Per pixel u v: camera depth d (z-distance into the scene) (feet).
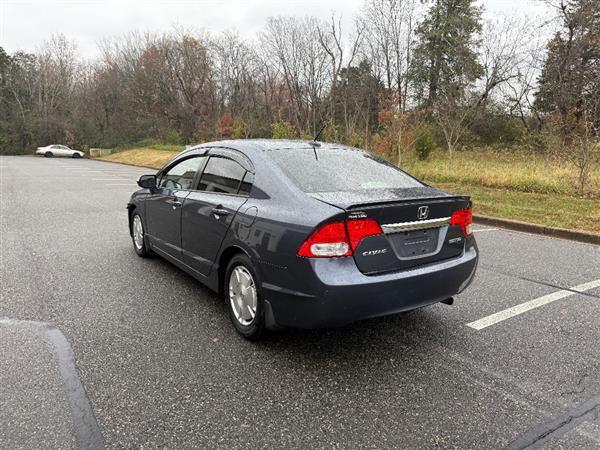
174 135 130.21
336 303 8.36
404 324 11.53
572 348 10.23
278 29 99.04
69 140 154.30
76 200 34.81
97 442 6.89
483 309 12.56
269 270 9.23
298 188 9.61
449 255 10.07
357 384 8.67
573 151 37.65
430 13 86.07
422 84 81.87
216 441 6.97
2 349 9.84
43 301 12.78
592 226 23.31
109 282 14.52
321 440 7.04
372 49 75.36
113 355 9.65
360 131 65.67
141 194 16.69
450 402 8.11
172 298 13.12
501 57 56.08
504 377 8.98
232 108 122.72
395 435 7.18
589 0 60.03
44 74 170.60
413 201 9.09
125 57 154.40
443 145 78.07
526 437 7.16
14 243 19.89
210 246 11.52
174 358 9.57
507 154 63.72
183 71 134.62
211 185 12.15
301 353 9.90
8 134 157.28
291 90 97.40
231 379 8.78
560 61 62.39
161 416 7.57
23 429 7.16
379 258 8.80
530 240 21.83
